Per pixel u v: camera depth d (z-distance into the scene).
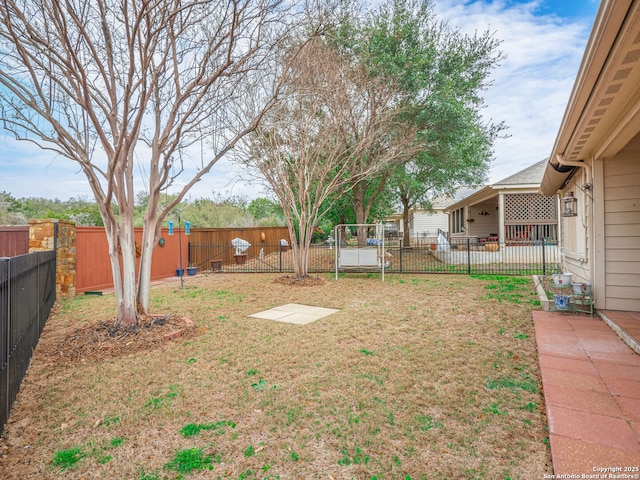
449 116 11.09
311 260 14.89
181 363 3.82
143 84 4.09
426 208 21.56
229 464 2.15
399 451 2.23
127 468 2.14
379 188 13.99
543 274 9.89
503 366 3.54
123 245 4.71
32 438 2.48
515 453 2.18
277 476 2.04
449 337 4.55
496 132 13.72
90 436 2.49
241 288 8.99
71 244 8.05
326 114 9.35
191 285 9.62
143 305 5.07
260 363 3.79
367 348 4.20
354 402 2.87
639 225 5.16
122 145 4.23
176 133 4.66
